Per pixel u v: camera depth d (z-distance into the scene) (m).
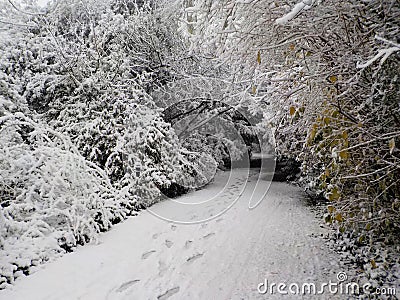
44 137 5.24
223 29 3.51
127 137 6.80
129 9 9.44
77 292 3.51
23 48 7.55
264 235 5.19
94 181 5.27
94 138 6.84
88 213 4.90
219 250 4.62
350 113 3.06
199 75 7.86
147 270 4.03
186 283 3.70
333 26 2.88
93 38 7.54
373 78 2.84
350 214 3.65
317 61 3.12
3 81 5.89
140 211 6.41
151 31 8.27
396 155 3.00
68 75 7.01
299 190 8.27
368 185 3.36
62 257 4.27
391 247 3.86
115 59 7.42
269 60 3.77
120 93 7.06
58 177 4.74
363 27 2.85
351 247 4.32
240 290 3.50
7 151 4.62
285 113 4.62
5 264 3.77
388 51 1.92
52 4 8.59
